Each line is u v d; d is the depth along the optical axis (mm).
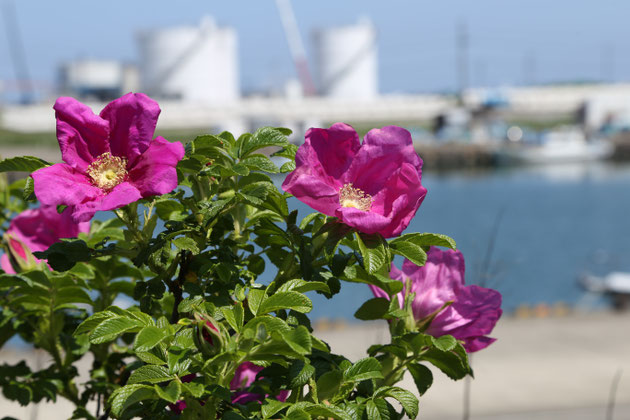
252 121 89062
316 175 1343
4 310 1764
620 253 42906
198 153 1420
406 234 1401
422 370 1472
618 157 112312
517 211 67812
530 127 147750
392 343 1454
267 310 1222
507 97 110125
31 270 1661
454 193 85750
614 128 113062
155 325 1229
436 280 1572
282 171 1438
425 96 120875
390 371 1494
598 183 93375
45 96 99812
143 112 1258
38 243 1812
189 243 1323
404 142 1354
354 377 1351
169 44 123125
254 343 1211
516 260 2367
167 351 1201
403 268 1591
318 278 1371
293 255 1416
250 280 1428
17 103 96875
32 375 1771
